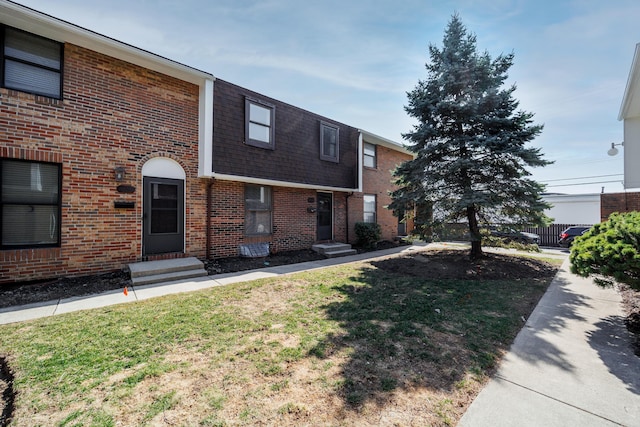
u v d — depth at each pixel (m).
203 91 7.71
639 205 10.02
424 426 1.95
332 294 5.17
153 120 7.09
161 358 2.85
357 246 12.41
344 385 2.41
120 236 6.58
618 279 3.57
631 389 2.43
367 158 13.47
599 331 3.69
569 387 2.46
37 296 4.87
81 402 2.17
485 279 6.49
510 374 2.66
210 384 2.41
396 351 3.04
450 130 8.50
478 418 2.05
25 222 5.60
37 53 5.71
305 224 10.80
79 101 6.07
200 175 7.75
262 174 8.77
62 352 2.95
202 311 4.22
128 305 4.48
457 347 3.16
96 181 6.26
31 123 5.53
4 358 2.83
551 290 5.71
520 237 11.54
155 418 2.00
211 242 8.16
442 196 8.54
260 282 5.98
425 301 4.82
